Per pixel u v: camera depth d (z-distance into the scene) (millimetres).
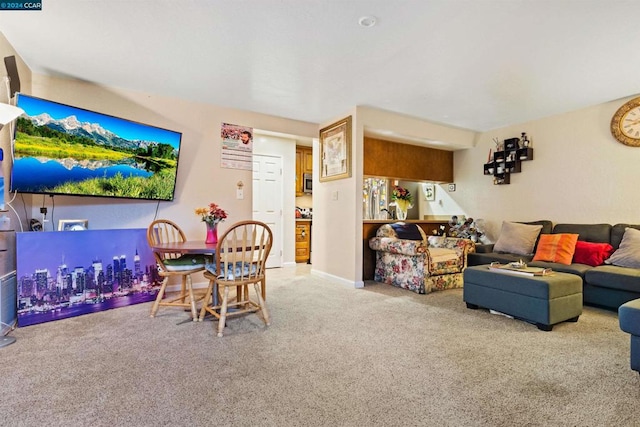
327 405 1504
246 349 2123
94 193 2973
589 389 1653
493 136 5047
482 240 5020
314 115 4383
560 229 3967
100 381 1698
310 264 5918
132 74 3109
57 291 2707
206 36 2438
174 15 2176
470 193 5367
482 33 2363
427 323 2660
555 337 2363
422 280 3691
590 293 3119
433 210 5988
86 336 2332
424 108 4082
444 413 1448
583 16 2143
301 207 6344
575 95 3596
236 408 1474
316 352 2086
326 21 2232
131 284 3176
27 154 2551
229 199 4094
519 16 2148
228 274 2494
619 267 3105
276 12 2135
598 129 3898
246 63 2863
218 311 2908
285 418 1405
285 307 3115
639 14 2109
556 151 4285
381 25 2273
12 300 2537
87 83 3283
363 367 1883
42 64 2904
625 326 1811
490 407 1495
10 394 1571
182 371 1816
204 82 3289
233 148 4117
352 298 3471
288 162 5676
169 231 3676
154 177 3402
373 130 4316
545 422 1389
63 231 2773
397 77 3143
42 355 2012
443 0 1996
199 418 1399
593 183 3936
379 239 4238
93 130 2922
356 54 2688
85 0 2021
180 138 3586
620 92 3508
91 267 2912
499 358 2012
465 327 2566
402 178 5164
